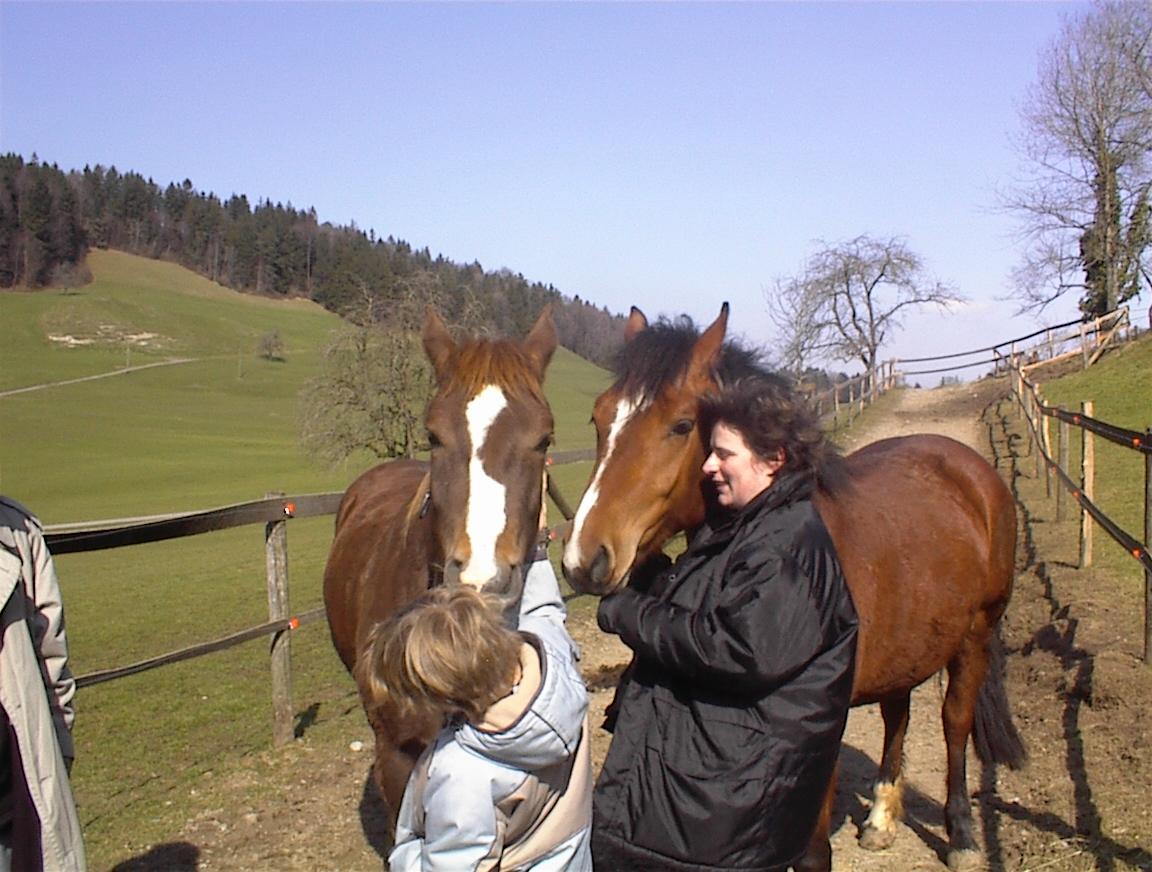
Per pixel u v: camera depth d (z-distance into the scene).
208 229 131.88
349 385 27.83
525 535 3.05
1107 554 8.52
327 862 4.09
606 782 2.53
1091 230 32.41
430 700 1.98
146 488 33.81
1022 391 20.70
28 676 2.31
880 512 3.68
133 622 10.48
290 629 5.48
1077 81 31.33
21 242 110.19
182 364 85.06
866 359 35.31
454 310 29.05
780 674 2.31
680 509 3.13
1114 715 5.00
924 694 6.21
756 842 2.36
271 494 5.48
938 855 4.11
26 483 35.25
